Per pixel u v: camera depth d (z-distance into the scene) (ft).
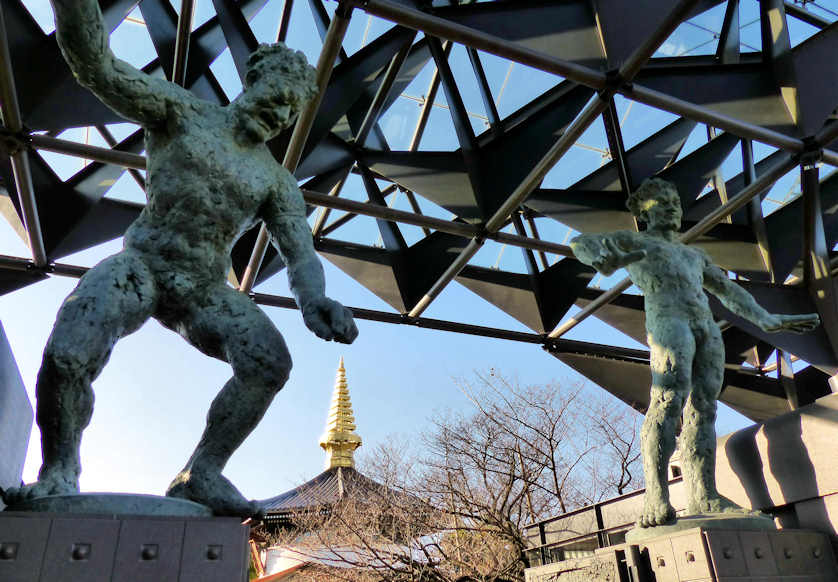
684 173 36.11
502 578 46.39
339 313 11.23
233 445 11.37
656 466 19.84
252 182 12.52
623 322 44.29
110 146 35.58
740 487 23.81
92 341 10.55
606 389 46.62
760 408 46.68
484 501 53.36
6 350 19.40
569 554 35.78
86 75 11.44
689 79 28.35
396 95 35.58
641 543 19.15
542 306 44.19
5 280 34.55
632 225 35.58
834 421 20.85
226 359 12.05
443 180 34.81
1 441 19.34
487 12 25.44
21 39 26.08
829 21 33.42
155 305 11.78
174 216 11.90
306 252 12.64
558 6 26.25
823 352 36.11
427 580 47.09
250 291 38.52
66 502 9.31
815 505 20.83
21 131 26.50
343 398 107.45
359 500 56.95
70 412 10.45
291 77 13.37
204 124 12.58
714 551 17.24
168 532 9.38
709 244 38.70
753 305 22.57
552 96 34.99
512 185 33.04
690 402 21.33
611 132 34.24
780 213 38.19
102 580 8.80
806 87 28.32
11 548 8.60
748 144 35.78
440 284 39.04
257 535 59.00
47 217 33.37
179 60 28.22
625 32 25.25
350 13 22.61
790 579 17.87
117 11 28.02
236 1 29.73
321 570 52.60
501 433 57.41
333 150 35.01
